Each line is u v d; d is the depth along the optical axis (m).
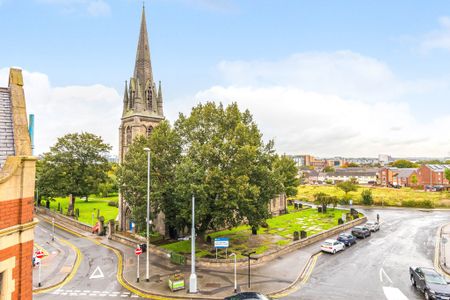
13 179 9.91
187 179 30.17
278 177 34.94
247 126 36.03
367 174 149.62
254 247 34.75
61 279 26.05
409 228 48.41
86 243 39.66
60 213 59.00
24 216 10.22
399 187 121.88
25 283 10.21
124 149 54.81
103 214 62.56
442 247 36.41
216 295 22.50
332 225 48.28
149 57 55.22
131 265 29.81
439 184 115.19
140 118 52.09
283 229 45.22
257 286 23.98
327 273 27.28
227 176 29.97
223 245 25.69
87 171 62.72
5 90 12.85
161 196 34.56
